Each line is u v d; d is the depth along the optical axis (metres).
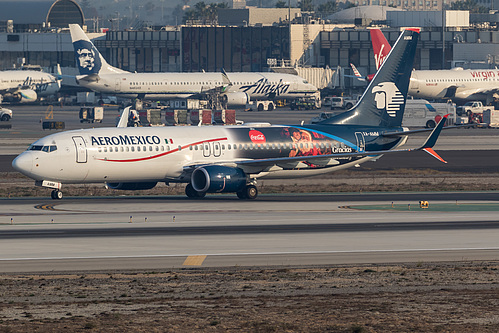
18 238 183.00
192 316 115.00
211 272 150.38
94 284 139.50
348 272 150.25
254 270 152.25
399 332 106.75
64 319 113.38
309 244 178.00
